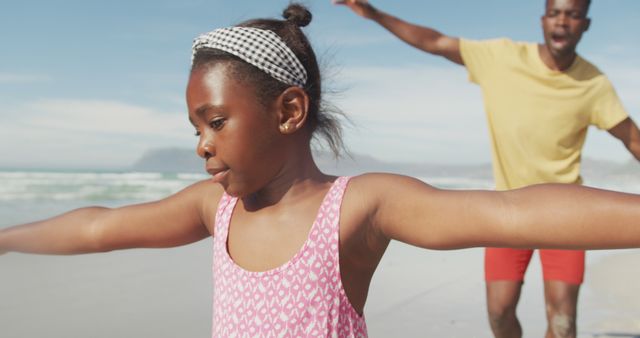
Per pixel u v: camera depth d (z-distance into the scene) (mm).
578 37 3609
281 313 1508
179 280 5699
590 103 3691
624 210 1173
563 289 3645
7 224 10461
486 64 3918
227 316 1590
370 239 1517
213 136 1476
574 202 1218
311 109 1619
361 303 1607
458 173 109250
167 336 4113
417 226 1408
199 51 1518
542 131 3701
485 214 1293
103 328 4188
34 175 25203
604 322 5059
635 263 8164
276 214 1583
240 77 1454
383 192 1485
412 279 6219
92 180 24562
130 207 1864
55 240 1848
